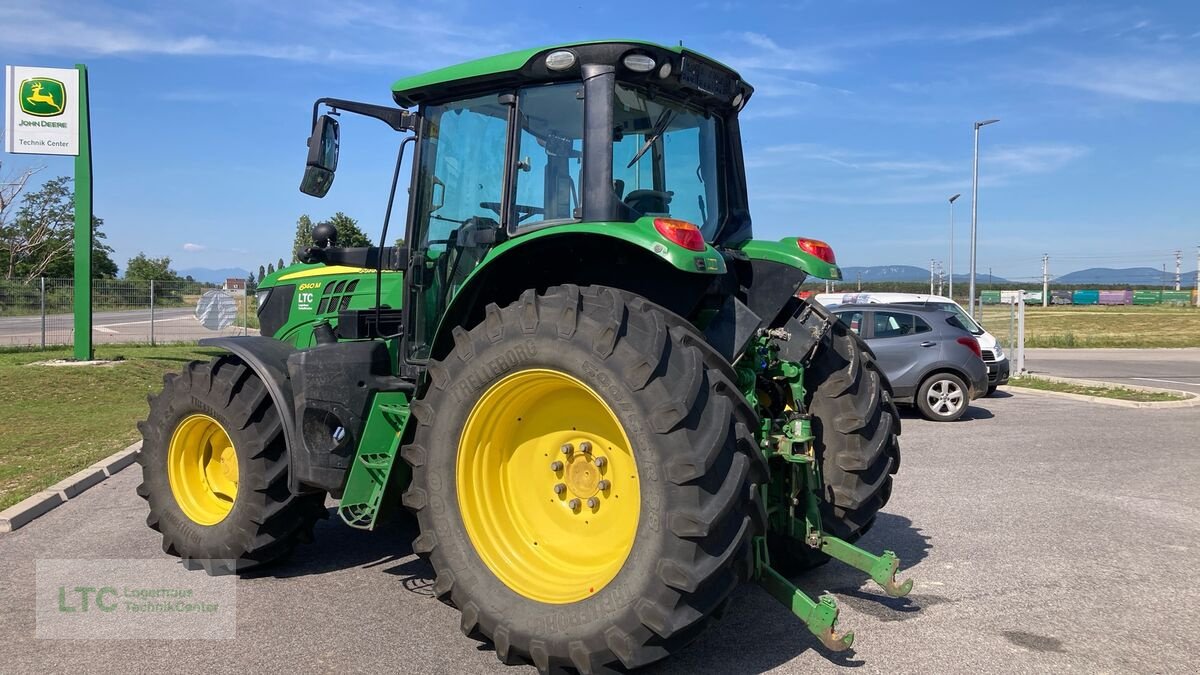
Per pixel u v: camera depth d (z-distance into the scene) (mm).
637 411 3121
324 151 4324
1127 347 29469
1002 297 18188
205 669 3539
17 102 15602
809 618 3408
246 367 4758
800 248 4246
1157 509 6422
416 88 4250
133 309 23859
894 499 6750
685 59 3936
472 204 4211
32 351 19734
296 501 4691
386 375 4387
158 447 5000
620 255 3926
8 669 3537
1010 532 5770
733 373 3484
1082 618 4184
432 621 4082
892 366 11766
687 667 3590
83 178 16016
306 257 4980
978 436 10117
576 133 3873
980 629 4035
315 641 3836
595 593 3203
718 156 4590
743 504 3158
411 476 4180
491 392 3566
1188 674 3551
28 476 7066
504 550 3605
